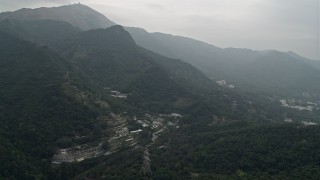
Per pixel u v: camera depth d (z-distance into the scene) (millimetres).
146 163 190125
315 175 164250
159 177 174500
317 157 183125
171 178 174250
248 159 192750
